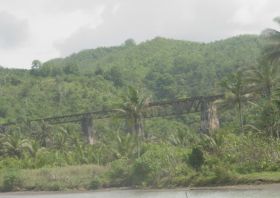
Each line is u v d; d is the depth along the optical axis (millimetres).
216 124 107562
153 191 71000
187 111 112062
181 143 104375
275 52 76812
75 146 130250
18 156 120125
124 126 159625
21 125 155750
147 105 95312
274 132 83750
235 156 71250
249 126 88312
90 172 88688
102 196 69500
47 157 110562
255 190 56812
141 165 78062
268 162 67625
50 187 89062
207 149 76625
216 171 67688
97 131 162875
